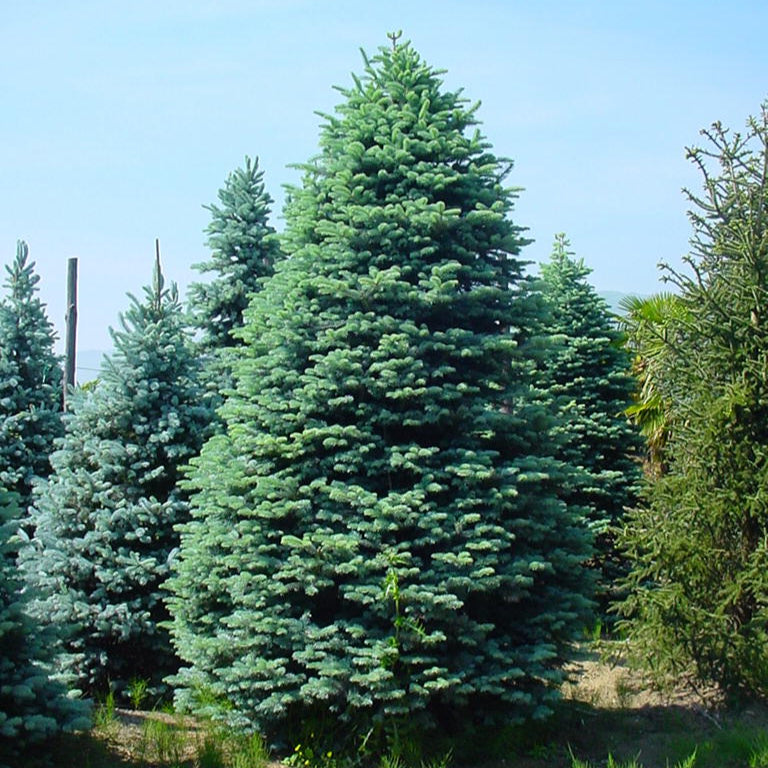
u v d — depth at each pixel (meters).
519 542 8.04
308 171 8.96
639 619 9.23
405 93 8.97
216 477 8.41
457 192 8.64
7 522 7.30
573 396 15.38
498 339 8.14
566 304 16.09
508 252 8.67
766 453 8.70
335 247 8.47
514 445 8.37
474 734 7.79
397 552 7.66
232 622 7.75
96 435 10.48
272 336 8.44
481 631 7.59
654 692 9.41
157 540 10.05
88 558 9.79
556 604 8.07
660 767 7.60
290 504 7.80
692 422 9.26
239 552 8.07
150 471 10.25
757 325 9.05
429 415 7.95
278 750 7.81
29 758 6.73
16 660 6.87
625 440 15.12
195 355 13.31
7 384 13.92
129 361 10.68
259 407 8.37
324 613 7.99
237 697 7.79
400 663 7.52
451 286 8.10
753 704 8.75
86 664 9.39
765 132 9.44
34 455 13.61
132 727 8.09
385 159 8.57
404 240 8.40
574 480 8.79
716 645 8.67
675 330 9.57
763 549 8.50
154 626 9.41
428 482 7.82
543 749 7.84
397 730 7.47
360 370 8.05
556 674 7.59
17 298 14.53
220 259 13.81
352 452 7.93
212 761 7.28
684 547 8.78
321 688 7.28
